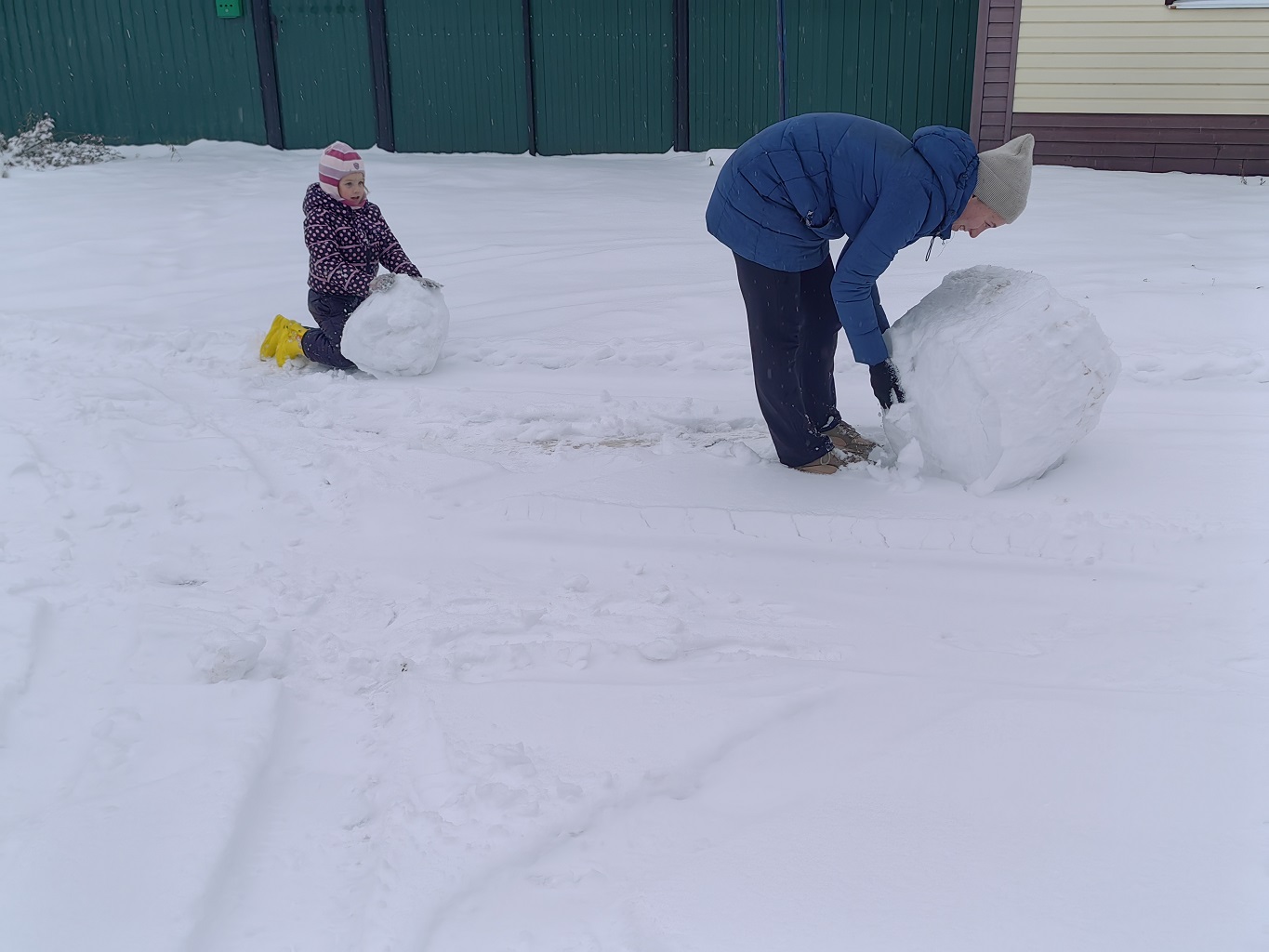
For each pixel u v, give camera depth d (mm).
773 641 2723
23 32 12586
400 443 4266
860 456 3865
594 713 2381
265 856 1972
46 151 11656
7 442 4148
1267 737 2139
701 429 4371
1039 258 6684
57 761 2229
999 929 1690
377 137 12672
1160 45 9805
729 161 3408
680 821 2025
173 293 6828
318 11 12258
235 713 2402
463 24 12070
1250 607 2715
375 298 5035
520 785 2135
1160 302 5375
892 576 3080
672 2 11539
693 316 5844
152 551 3322
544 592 3072
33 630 2742
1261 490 3357
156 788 2102
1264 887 1737
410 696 2494
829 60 11312
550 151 12398
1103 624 2729
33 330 5938
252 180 10484
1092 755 2119
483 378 5137
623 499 3625
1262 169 9836
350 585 3154
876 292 3748
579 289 6559
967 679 2475
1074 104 10266
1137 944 1642
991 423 3346
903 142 3154
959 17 10781
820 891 1802
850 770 2131
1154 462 3602
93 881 1848
